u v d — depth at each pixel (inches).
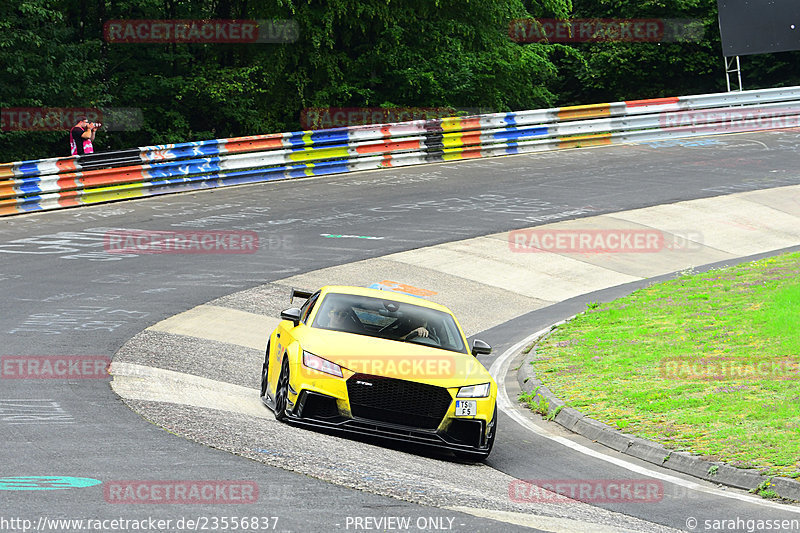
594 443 1368.1
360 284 2322.8
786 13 4795.8
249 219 2938.0
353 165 3777.1
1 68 3806.6
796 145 4279.0
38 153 4018.2
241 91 4347.9
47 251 2422.5
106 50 4426.7
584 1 6417.3
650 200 3299.7
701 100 4586.6
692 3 6102.4
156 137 4375.0
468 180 3599.9
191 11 4598.9
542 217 3061.0
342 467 1014.4
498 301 2335.1
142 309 1939.0
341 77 4591.5
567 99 6663.4
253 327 1935.3
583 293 2427.4
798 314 1914.4
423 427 1187.9
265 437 1109.1
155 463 948.0
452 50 4842.5
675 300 2197.3
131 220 2869.1
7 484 837.2
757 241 2915.8
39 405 1182.9
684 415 1405.0
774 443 1239.5
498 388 1702.8
